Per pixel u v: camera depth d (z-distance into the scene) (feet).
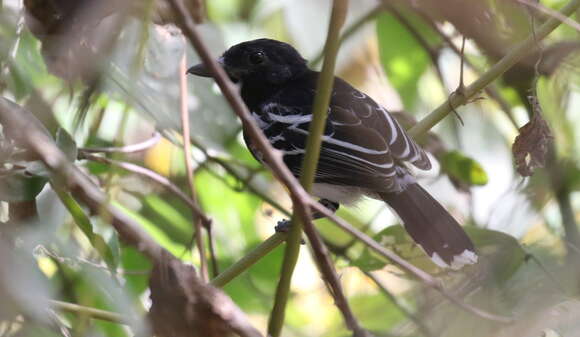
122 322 19.03
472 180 32.73
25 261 15.62
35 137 17.75
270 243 22.61
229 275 22.57
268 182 34.71
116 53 20.21
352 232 16.76
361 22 33.88
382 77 39.32
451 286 26.00
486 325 23.88
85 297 20.25
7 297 14.46
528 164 23.17
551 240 28.60
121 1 17.22
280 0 36.78
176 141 28.35
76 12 19.65
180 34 24.85
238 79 33.19
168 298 16.92
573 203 33.37
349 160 27.94
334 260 32.48
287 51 33.17
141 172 24.71
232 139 32.30
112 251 21.53
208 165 32.58
